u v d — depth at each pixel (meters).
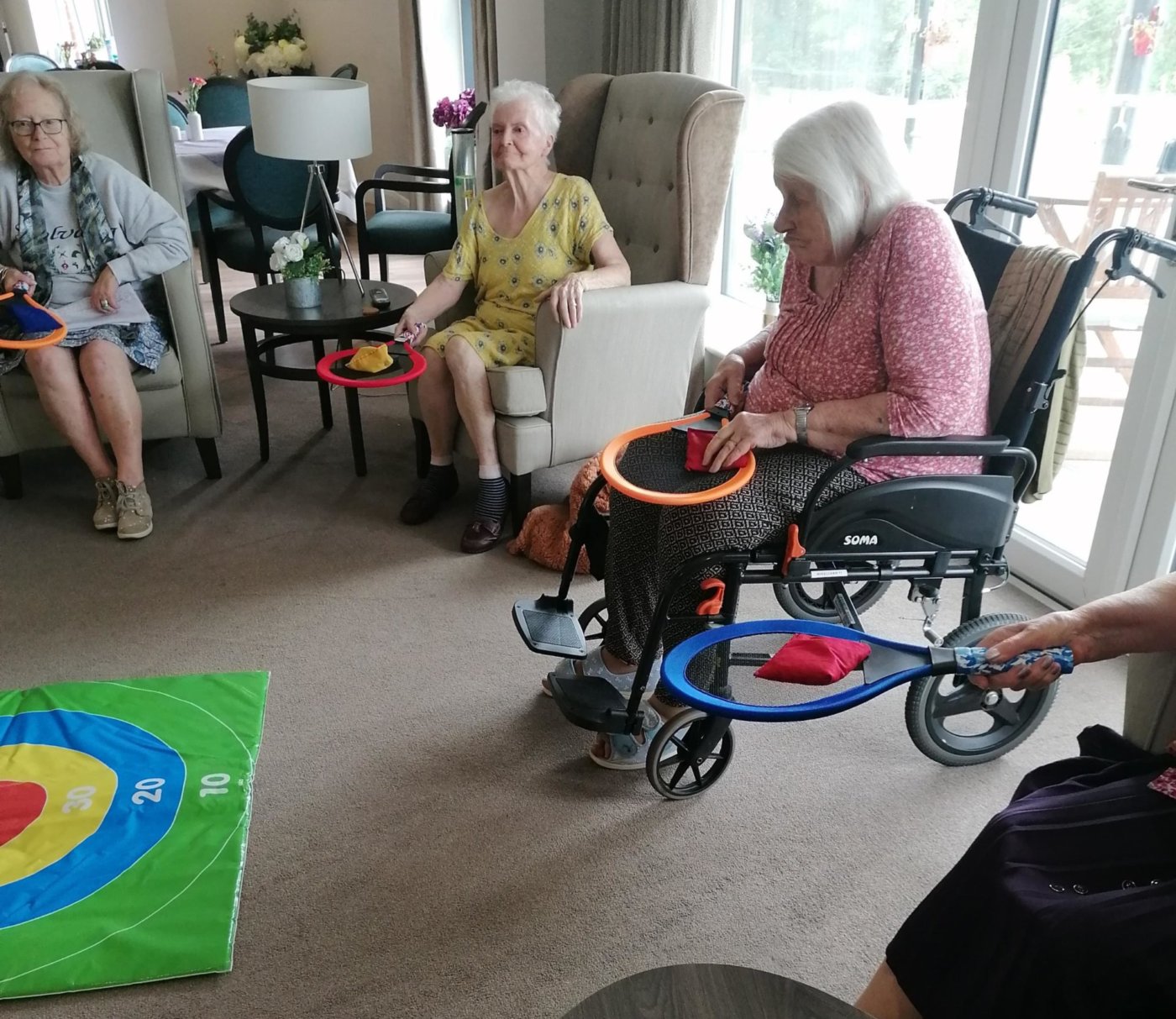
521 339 2.64
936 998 1.04
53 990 1.39
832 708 1.09
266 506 2.91
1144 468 2.09
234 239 4.16
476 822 1.72
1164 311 1.99
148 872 1.58
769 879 1.61
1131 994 0.90
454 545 2.69
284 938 1.49
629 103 2.89
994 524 1.70
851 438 1.68
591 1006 0.84
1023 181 2.39
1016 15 2.26
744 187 3.79
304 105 3.04
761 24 3.48
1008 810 1.12
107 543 2.69
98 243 2.67
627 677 1.97
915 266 1.56
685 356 2.70
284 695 2.05
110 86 2.77
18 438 2.83
